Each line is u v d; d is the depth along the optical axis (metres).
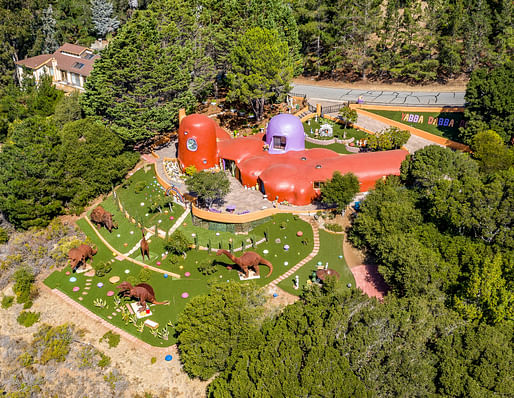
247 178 66.31
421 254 46.47
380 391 35.69
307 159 67.88
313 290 44.31
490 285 41.72
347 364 35.59
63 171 66.81
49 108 93.56
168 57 77.50
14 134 66.06
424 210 56.56
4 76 113.38
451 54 96.12
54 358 46.66
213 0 93.62
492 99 70.50
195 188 59.22
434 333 39.88
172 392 42.62
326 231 59.81
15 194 63.16
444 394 35.38
